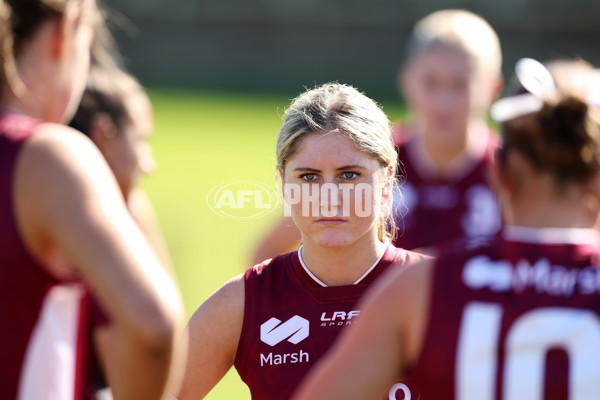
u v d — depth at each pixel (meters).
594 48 90.12
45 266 5.99
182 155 50.53
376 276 8.48
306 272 8.46
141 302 5.71
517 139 6.09
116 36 83.44
